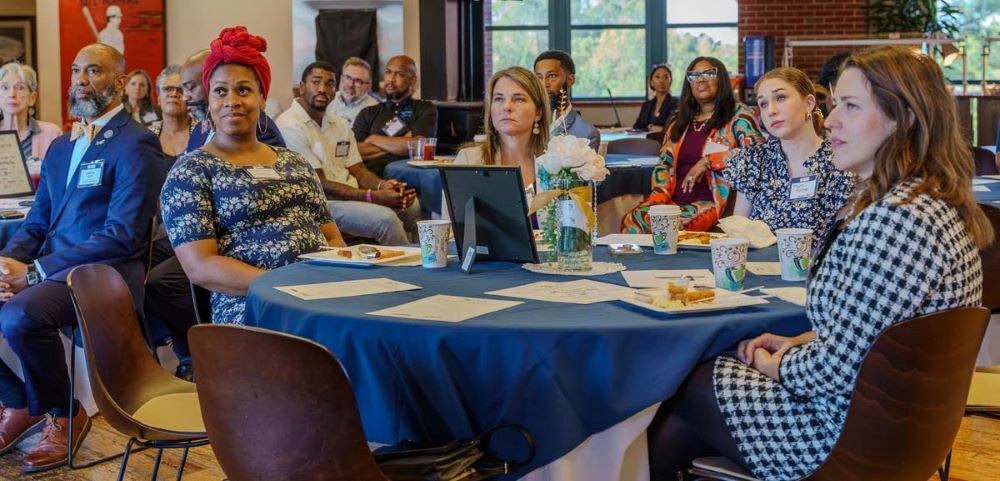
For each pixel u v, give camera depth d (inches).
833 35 503.5
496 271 97.8
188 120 198.2
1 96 207.6
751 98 434.3
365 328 75.9
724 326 74.5
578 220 95.3
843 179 121.5
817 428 70.1
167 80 195.0
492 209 99.7
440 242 99.9
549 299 82.8
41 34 311.0
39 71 311.4
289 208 120.5
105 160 138.3
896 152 67.9
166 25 314.5
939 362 64.9
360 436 65.2
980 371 98.7
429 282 92.2
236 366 65.3
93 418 148.1
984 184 178.9
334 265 103.4
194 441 87.8
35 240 145.3
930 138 67.2
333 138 218.4
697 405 75.2
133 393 95.3
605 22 540.1
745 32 510.9
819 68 488.1
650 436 78.1
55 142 145.6
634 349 72.5
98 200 139.3
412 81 253.8
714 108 189.6
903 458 66.6
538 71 209.6
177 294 150.9
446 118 279.9
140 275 138.2
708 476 75.4
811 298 71.3
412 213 224.2
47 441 129.8
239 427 66.8
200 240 112.9
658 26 537.3
